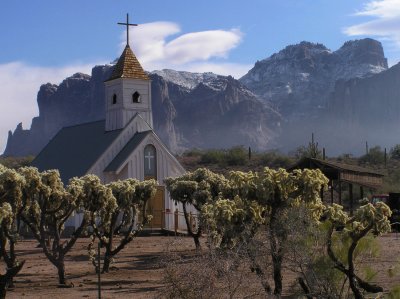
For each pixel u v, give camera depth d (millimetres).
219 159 88875
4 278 18250
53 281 21125
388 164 85938
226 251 14812
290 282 18469
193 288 13398
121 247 23797
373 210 15109
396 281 17938
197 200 28391
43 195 20609
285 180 17031
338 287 15180
